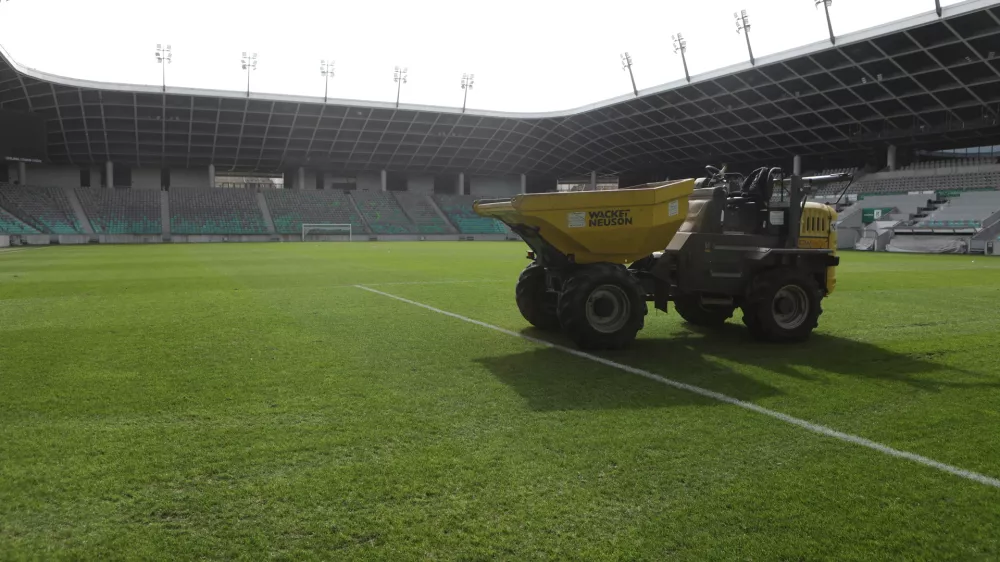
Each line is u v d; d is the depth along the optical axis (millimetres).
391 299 12117
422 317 9859
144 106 48844
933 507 3408
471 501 3402
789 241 8414
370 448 4160
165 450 4094
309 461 3928
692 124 51688
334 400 5262
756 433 4535
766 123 48312
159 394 5395
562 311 7332
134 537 3008
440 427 4594
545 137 62188
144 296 12438
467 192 73375
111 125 50594
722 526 3168
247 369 6332
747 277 8188
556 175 73188
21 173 53000
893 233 38906
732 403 5281
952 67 35812
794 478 3758
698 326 9328
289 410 4965
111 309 10531
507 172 71312
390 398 5328
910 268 21844
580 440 4348
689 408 5125
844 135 47562
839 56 38156
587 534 3070
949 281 16562
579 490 3553
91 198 54750
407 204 66875
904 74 37781
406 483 3615
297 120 54844
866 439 4449
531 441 4316
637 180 68938
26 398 5234
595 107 54062
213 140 55125
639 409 5086
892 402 5371
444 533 3066
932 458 4102
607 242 7426
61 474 3701
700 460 4016
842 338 8398
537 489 3557
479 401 5273
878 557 2906
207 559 2832
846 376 6266
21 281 15602
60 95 45781
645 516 3260
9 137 41812
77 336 8062
